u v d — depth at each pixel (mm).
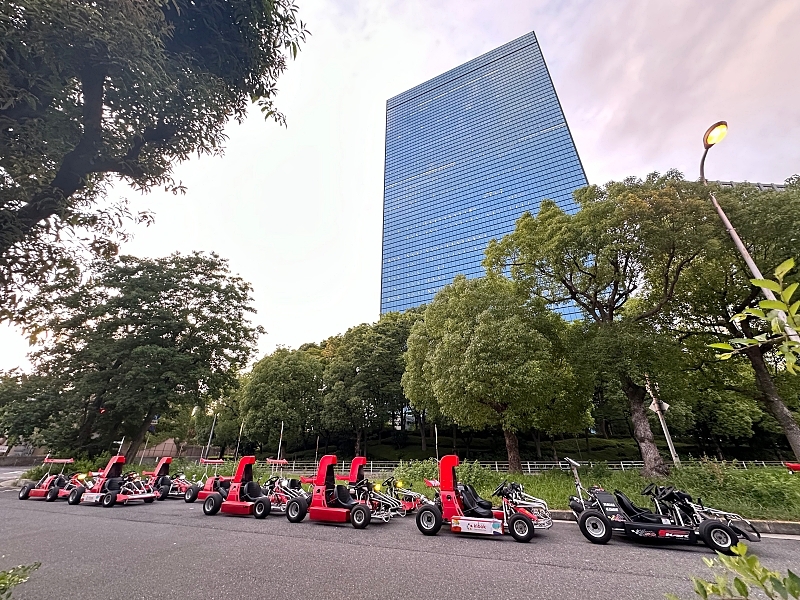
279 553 5914
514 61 80750
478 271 63531
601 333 12539
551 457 28844
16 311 3434
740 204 10984
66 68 2705
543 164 66000
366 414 28875
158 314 19094
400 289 70438
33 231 3154
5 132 2703
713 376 13445
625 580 4711
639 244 11539
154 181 3896
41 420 17531
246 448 38562
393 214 79938
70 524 8484
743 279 11914
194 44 3650
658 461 11672
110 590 4453
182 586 4547
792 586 1228
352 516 7957
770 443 28375
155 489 12859
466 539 6844
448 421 24719
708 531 6145
